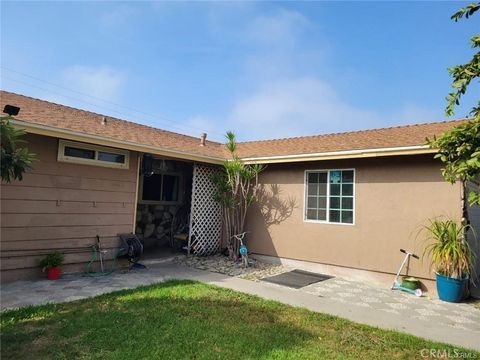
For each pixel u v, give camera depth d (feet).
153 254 31.68
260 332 13.71
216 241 32.76
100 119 30.63
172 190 37.78
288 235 28.99
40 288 18.78
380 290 22.11
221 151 36.96
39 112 23.79
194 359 11.18
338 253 26.04
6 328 13.05
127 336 12.65
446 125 28.45
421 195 22.62
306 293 20.57
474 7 10.70
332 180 27.09
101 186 24.21
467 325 15.84
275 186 30.27
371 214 24.70
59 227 21.98
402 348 12.82
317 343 12.95
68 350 11.37
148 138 29.58
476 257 22.62
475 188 21.94
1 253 19.58
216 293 19.12
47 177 21.47
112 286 19.85
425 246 22.12
